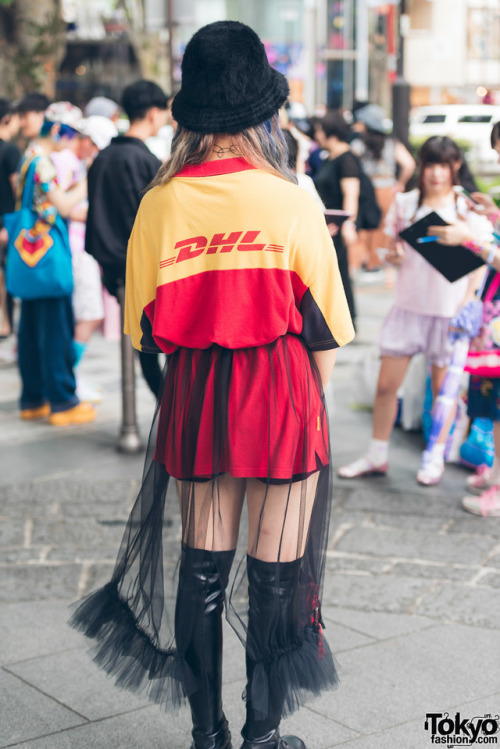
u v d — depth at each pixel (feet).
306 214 7.41
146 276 7.82
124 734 9.18
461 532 14.20
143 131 16.87
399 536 14.05
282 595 7.86
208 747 8.06
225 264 7.38
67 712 9.56
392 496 15.79
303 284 7.48
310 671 7.97
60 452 18.51
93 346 28.81
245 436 7.52
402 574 12.74
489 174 60.08
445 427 16.30
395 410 16.57
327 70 98.63
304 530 7.97
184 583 7.91
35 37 49.67
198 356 7.67
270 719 7.92
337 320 7.64
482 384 14.84
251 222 7.35
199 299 7.52
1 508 15.34
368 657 10.59
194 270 7.49
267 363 7.51
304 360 7.71
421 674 10.23
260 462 7.53
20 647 10.88
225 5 95.09
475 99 90.48
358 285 38.83
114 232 16.72
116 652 8.22
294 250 7.38
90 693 9.92
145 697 9.84
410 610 11.73
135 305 8.04
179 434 7.71
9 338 28.68
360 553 13.46
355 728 9.21
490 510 14.84
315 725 9.27
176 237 7.54
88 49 93.25
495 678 10.14
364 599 12.01
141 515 8.16
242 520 8.41
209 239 7.43
